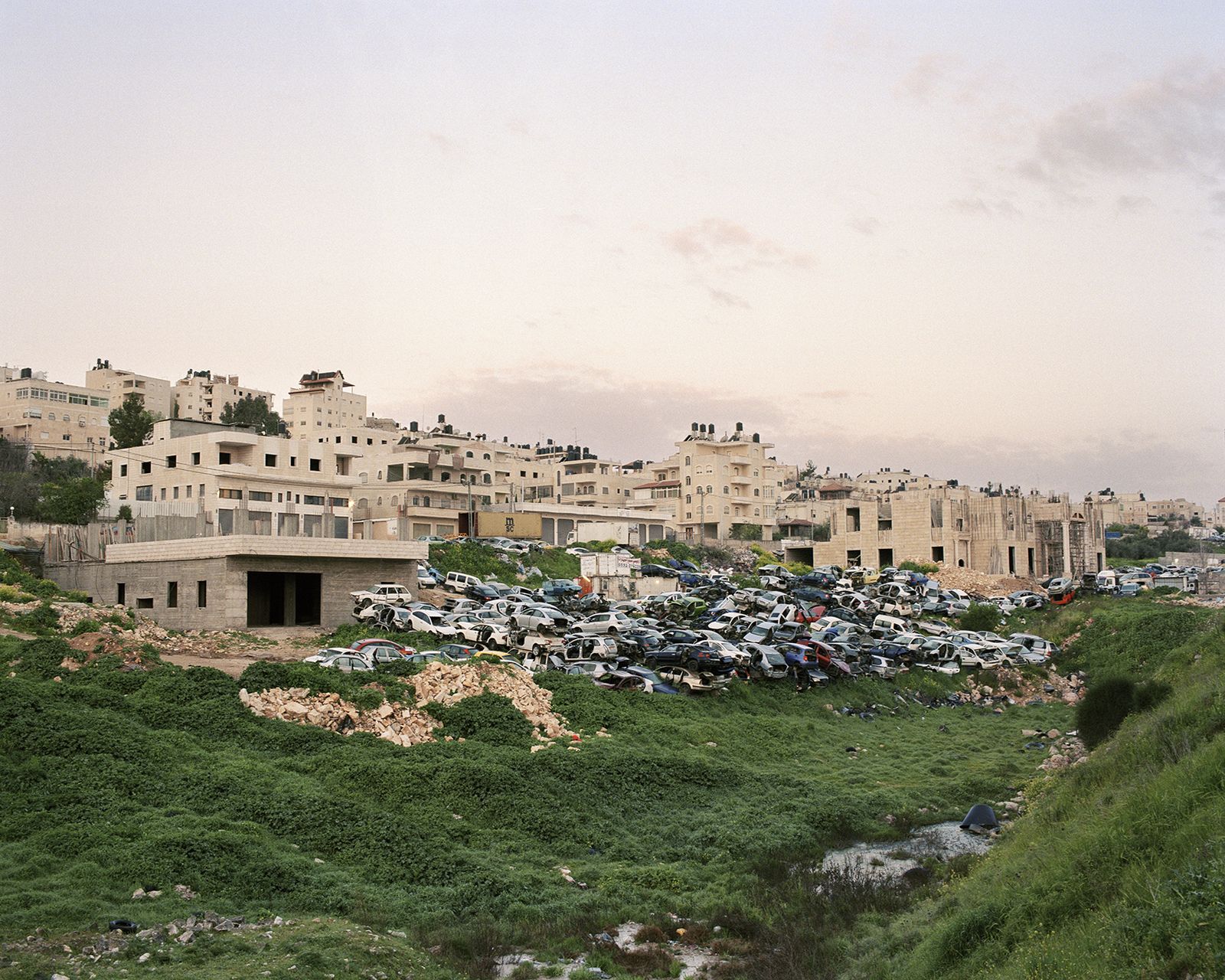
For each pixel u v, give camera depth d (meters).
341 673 42.06
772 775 40.59
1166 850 17.41
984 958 18.12
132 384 196.00
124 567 68.44
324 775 32.47
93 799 27.02
